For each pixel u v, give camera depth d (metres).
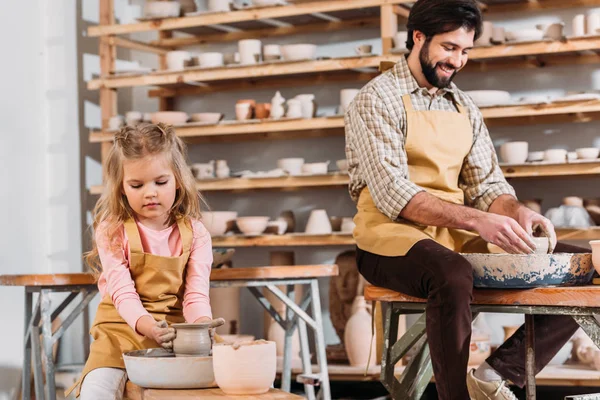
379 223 2.95
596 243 2.51
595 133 4.47
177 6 4.78
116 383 2.30
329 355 4.52
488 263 2.54
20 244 4.76
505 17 4.60
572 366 4.18
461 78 4.69
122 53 5.33
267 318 4.61
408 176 3.04
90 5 5.23
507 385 2.82
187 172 2.56
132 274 2.53
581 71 4.49
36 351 3.45
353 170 3.13
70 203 5.04
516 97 4.60
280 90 5.04
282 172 4.55
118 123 4.83
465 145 3.14
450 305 2.49
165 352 2.13
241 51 4.66
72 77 5.08
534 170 4.16
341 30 4.93
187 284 2.55
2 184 4.62
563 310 2.43
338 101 4.93
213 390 1.91
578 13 4.48
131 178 2.38
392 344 2.89
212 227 4.63
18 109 4.80
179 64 4.77
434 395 4.48
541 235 2.96
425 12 2.99
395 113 3.05
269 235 4.56
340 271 4.61
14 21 4.80
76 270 5.01
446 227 2.89
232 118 5.14
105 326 2.48
